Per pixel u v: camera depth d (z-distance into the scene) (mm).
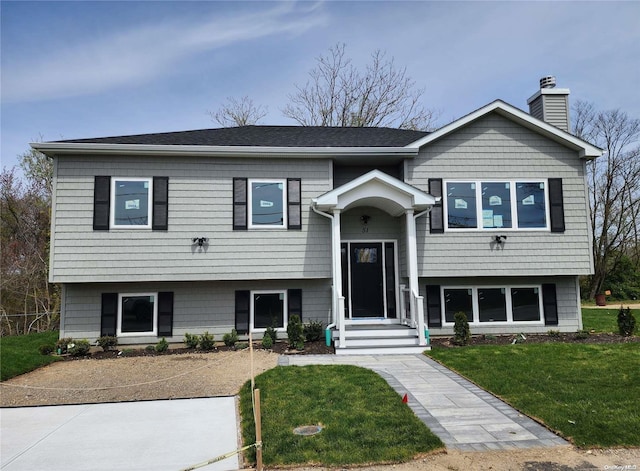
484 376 8195
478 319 13352
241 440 5699
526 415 6324
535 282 13578
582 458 4969
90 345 12047
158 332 12445
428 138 12734
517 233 13016
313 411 6324
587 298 34500
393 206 12477
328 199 11562
